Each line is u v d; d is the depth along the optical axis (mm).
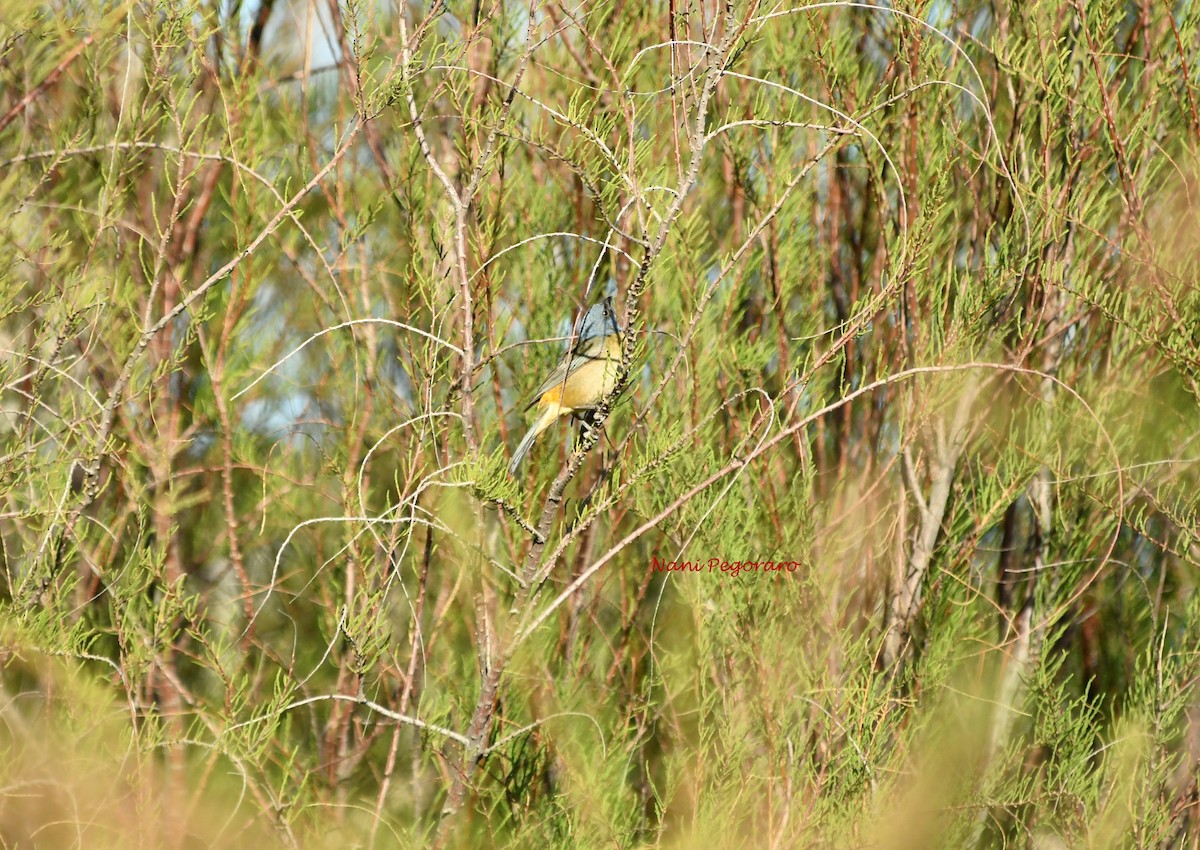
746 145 8859
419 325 8383
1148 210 8953
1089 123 9055
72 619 8969
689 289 8500
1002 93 9242
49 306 7781
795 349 9016
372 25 6895
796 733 8172
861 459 9141
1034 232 8422
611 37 8328
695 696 9461
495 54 8273
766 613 8328
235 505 11211
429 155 6562
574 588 6633
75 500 7680
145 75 7832
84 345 8812
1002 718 9344
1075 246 9094
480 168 6539
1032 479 9281
